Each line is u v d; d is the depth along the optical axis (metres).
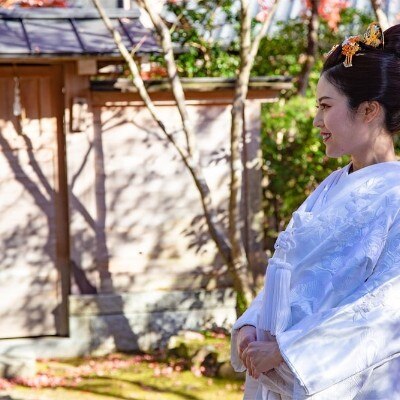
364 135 2.03
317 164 8.98
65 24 8.02
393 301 1.89
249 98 8.58
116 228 8.44
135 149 8.45
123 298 8.35
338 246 1.96
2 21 7.95
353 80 2.01
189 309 8.49
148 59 8.05
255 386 2.18
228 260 7.64
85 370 7.66
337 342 1.88
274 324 1.95
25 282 8.37
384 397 1.91
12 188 8.32
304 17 10.94
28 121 8.30
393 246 1.93
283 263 1.97
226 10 9.91
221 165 8.59
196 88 8.31
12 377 7.43
